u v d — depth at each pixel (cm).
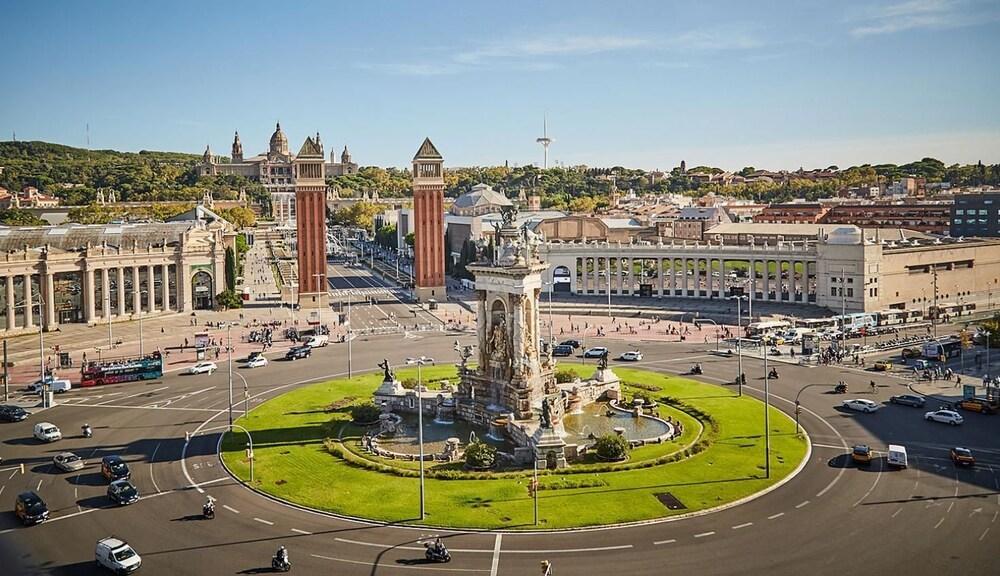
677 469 9256
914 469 9200
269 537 7544
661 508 8050
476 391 12119
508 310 11675
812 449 10031
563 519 7800
